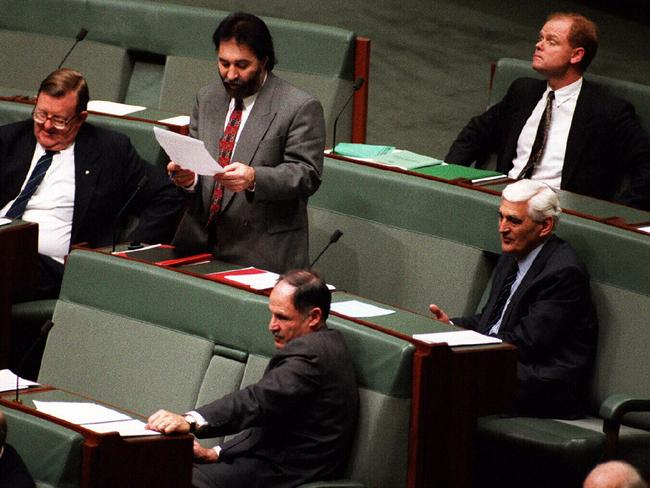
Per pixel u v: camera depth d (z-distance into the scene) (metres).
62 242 15.87
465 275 14.67
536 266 13.61
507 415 13.30
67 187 15.88
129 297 13.63
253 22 13.66
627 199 15.65
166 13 19.12
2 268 14.96
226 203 14.02
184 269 13.62
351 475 12.01
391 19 26.61
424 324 12.52
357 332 12.20
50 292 15.74
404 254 15.09
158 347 13.37
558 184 15.99
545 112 16.12
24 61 19.83
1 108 17.30
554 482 12.86
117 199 16.00
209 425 11.61
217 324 13.09
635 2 27.33
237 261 14.06
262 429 12.08
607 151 15.95
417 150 20.89
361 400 12.09
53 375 13.85
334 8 27.19
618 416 12.45
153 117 17.08
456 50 25.12
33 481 10.88
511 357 12.32
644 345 13.39
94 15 19.55
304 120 13.82
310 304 12.02
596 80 16.64
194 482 11.88
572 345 13.50
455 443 12.15
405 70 24.05
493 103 17.38
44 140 15.82
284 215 14.02
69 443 11.03
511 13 27.39
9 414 11.47
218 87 14.23
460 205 14.73
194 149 12.82
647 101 16.38
